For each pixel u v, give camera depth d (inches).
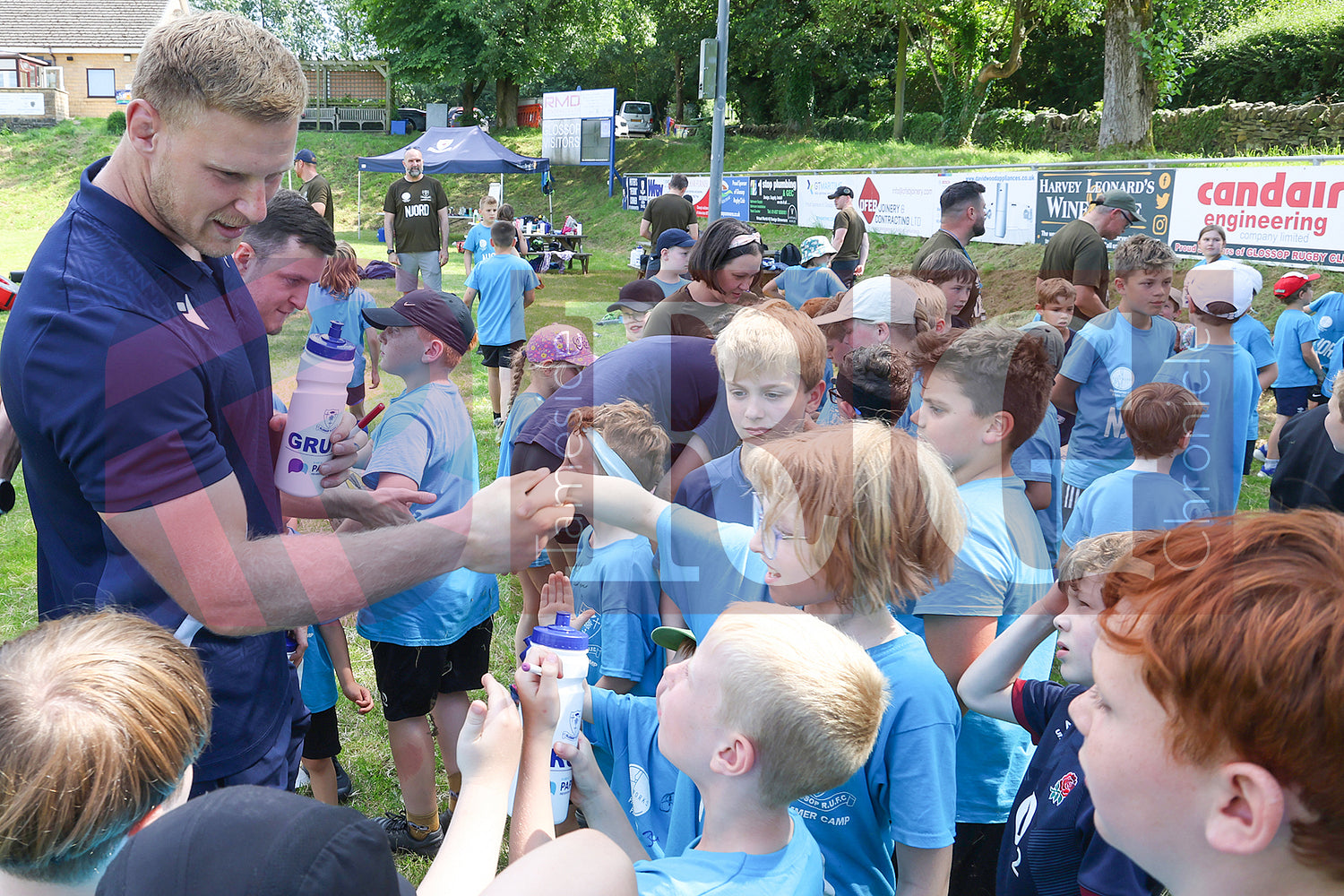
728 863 41.3
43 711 35.5
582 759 48.7
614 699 60.2
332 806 27.7
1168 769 25.1
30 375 42.8
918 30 797.2
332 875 25.4
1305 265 253.1
